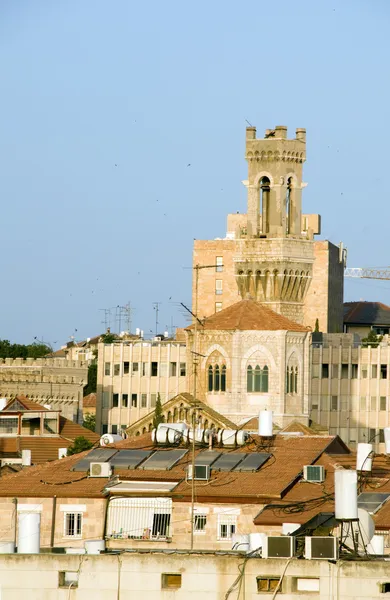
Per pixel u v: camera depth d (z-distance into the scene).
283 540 116.12
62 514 162.62
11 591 117.75
